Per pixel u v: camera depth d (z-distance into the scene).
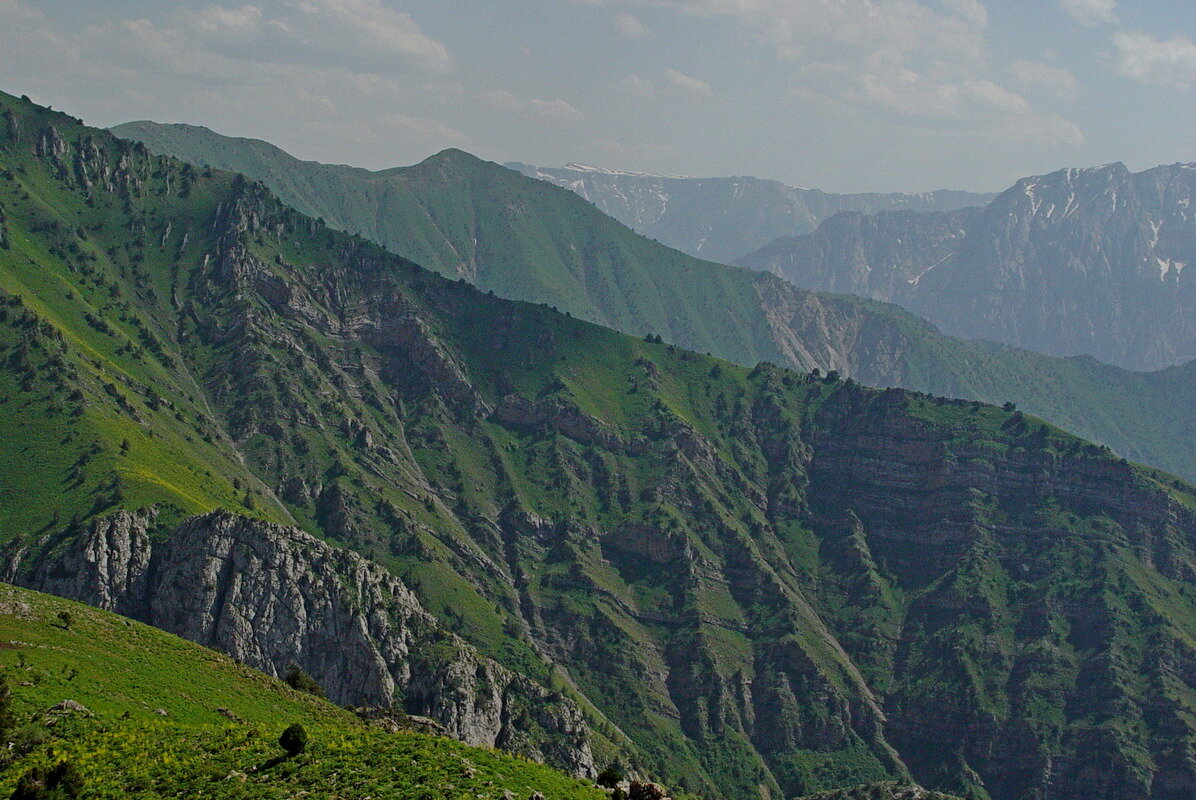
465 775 102.25
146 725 115.38
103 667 139.75
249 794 97.12
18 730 107.94
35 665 129.62
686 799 142.50
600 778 117.06
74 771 97.94
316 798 96.25
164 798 97.44
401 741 111.62
